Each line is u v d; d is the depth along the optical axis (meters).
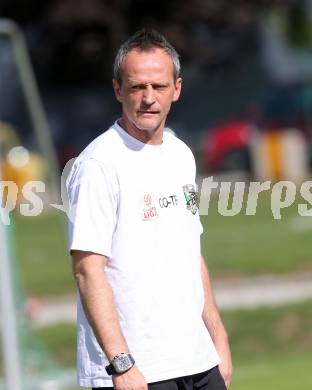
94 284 13.25
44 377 28.59
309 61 100.75
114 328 13.20
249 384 28.31
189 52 86.00
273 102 75.38
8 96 78.06
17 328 27.17
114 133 13.78
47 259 45.69
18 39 35.50
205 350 13.85
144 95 13.56
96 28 83.00
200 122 93.31
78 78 86.69
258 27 95.62
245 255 43.97
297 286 40.22
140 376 13.17
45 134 35.84
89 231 13.32
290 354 35.41
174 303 13.59
